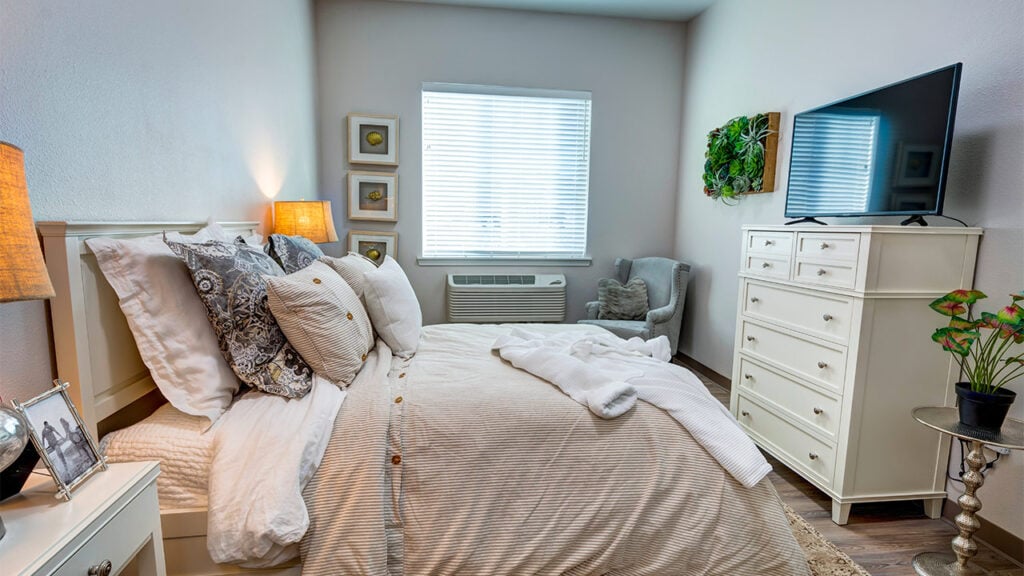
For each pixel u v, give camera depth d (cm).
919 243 180
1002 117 176
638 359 190
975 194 186
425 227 415
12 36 107
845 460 189
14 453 78
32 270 80
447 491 136
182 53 182
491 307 414
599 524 139
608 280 398
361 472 132
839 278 191
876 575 165
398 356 195
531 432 143
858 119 217
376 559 126
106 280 132
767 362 235
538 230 429
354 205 399
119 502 90
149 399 162
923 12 205
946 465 195
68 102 124
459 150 409
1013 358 158
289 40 313
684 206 423
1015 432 155
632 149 428
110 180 141
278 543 118
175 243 145
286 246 210
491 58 401
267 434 132
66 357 120
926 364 188
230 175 227
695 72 403
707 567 141
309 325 154
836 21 254
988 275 181
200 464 128
